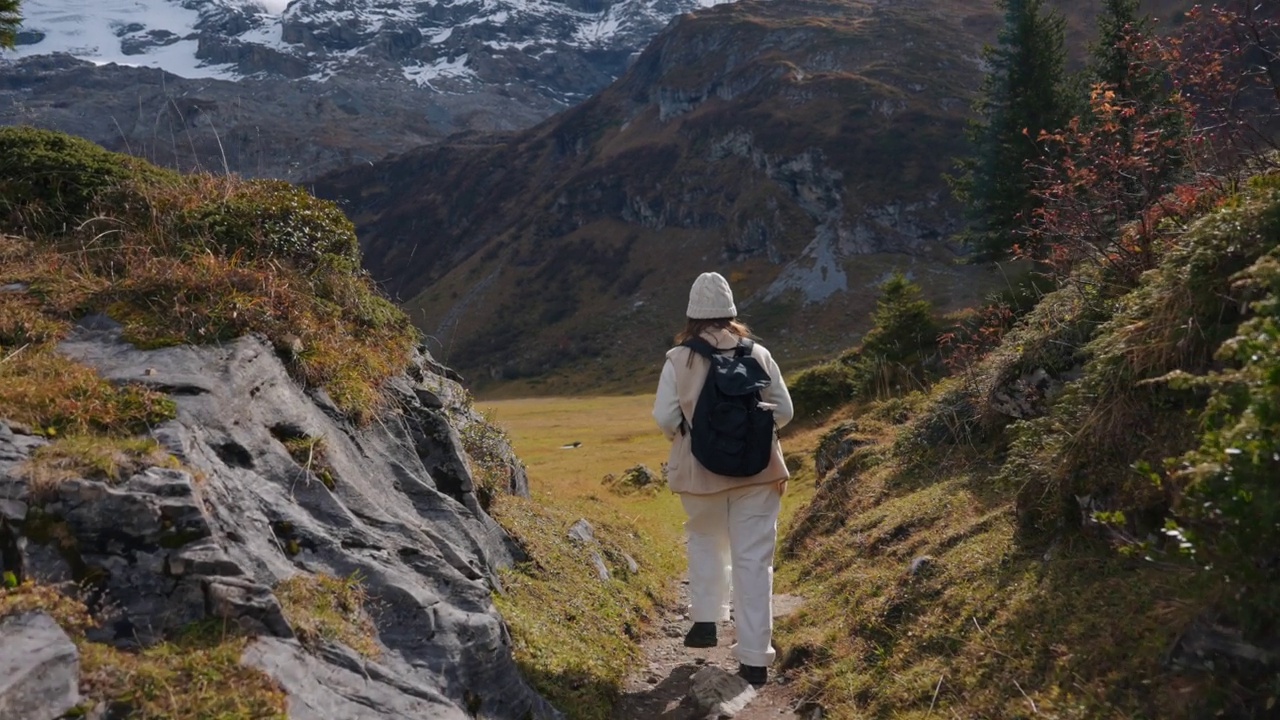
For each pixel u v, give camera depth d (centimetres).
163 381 429
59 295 495
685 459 525
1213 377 316
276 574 374
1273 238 420
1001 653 432
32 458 346
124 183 618
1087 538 477
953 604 505
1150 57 661
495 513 708
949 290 12550
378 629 393
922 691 448
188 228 586
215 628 333
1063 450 511
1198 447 414
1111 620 402
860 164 14938
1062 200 686
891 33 18450
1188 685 339
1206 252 444
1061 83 3077
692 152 17838
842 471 1028
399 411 580
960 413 889
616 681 543
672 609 786
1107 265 678
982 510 644
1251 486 293
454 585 436
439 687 383
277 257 596
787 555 986
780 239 15000
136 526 339
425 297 17875
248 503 398
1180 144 620
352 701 343
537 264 17725
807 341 12438
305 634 352
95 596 326
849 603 628
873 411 1334
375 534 440
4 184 600
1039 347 745
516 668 435
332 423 507
